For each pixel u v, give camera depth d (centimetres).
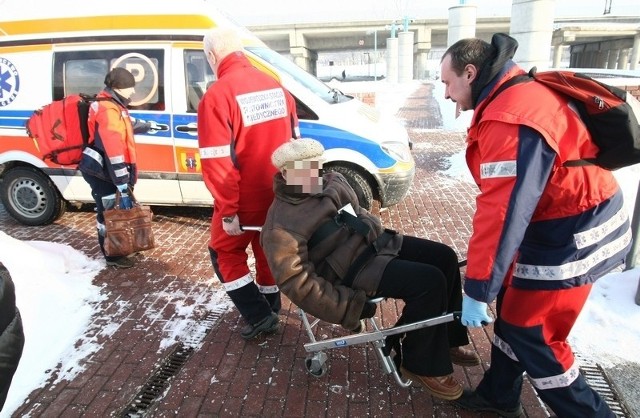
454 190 649
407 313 233
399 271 228
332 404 263
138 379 288
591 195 180
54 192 539
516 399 242
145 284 406
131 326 343
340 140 479
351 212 241
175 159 502
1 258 372
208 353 310
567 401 205
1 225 562
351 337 243
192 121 488
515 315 202
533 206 170
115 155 381
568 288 189
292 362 299
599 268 190
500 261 175
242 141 275
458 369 286
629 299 335
